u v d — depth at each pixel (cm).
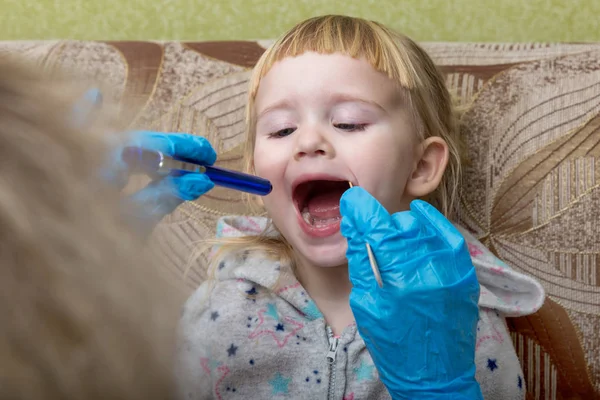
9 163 27
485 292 99
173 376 32
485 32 139
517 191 106
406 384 69
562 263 103
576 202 104
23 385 25
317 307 99
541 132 106
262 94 94
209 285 103
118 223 30
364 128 89
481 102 109
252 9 144
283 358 94
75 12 148
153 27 147
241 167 113
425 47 114
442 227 74
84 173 30
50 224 27
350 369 93
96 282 27
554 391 102
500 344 95
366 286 69
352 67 90
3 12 150
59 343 26
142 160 43
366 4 141
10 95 30
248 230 111
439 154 97
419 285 67
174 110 116
